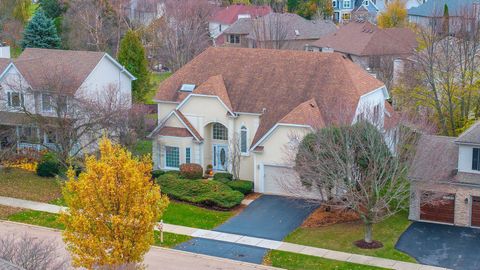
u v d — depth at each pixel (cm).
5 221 4588
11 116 5803
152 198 3275
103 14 10056
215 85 5416
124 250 3216
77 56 6197
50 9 10481
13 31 9962
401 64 7231
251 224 4556
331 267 3900
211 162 5547
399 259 4000
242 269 3900
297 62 5478
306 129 4875
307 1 13825
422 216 4566
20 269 2553
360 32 9238
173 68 9400
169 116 5462
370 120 4719
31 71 5859
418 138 4778
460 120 5931
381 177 4184
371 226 4216
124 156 3256
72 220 3209
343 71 5300
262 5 13350
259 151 5050
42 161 5509
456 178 4456
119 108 5375
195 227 4509
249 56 5656
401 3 12131
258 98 5350
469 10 8788
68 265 3753
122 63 7581
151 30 10144
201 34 10212
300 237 4338
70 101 5391
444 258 4006
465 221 4472
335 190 4481
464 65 6003
